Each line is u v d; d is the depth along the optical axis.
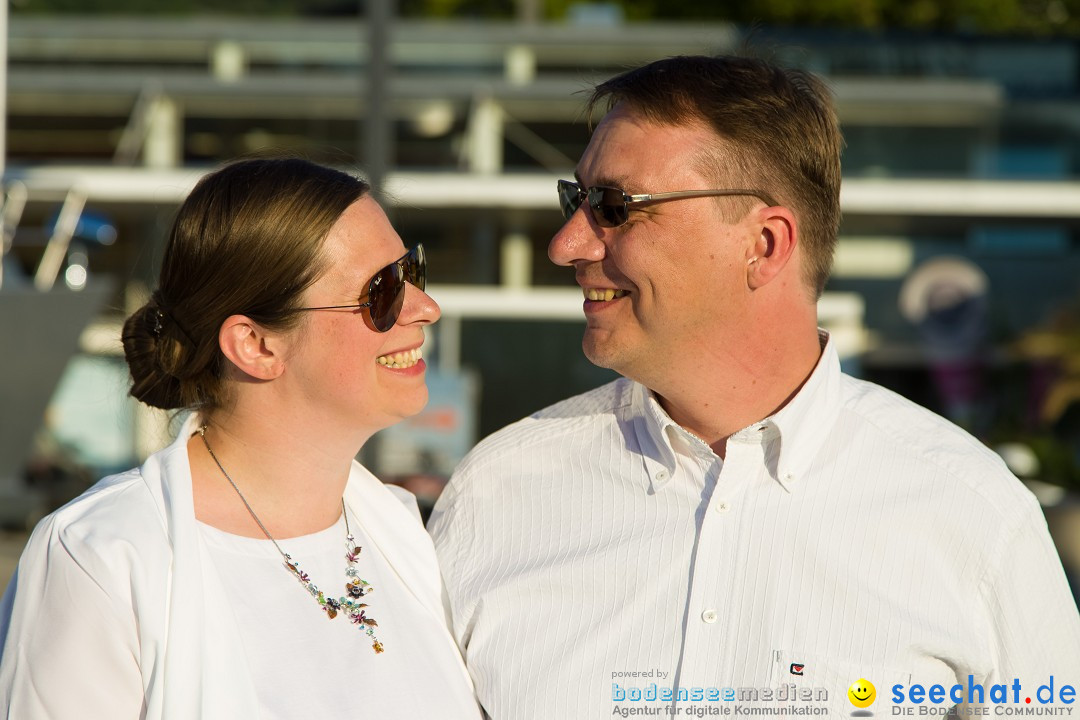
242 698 5.75
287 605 6.20
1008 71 44.97
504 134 45.38
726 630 6.34
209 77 44.66
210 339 6.29
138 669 5.64
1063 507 16.64
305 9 51.72
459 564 7.05
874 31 45.00
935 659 6.20
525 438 7.20
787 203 6.57
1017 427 48.09
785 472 6.45
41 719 5.53
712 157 6.51
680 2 72.12
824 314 47.44
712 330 6.56
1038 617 6.22
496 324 46.47
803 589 6.31
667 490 6.68
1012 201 44.53
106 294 25.27
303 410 6.41
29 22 44.16
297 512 6.55
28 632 5.61
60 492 33.72
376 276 6.28
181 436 6.34
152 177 42.41
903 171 45.34
